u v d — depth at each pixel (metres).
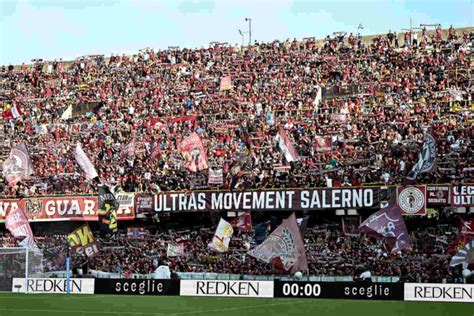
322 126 57.50
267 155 55.69
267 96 63.41
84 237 49.94
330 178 52.03
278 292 43.03
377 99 60.00
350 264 48.59
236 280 44.25
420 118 55.75
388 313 33.69
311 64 66.12
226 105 63.31
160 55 72.31
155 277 50.38
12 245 56.12
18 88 73.62
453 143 52.31
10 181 57.19
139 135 62.09
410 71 61.97
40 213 55.75
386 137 54.41
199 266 51.50
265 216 53.59
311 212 52.44
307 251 49.94
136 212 54.09
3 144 64.94
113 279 46.31
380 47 65.44
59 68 74.94
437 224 50.38
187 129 61.19
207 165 53.59
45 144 63.88
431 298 40.12
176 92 66.88
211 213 53.84
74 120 67.12
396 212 44.78
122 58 73.56
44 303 39.59
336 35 68.50
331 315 32.97
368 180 51.19
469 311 34.34
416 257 47.84
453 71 60.66
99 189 53.38
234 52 70.81
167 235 54.59
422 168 47.06
